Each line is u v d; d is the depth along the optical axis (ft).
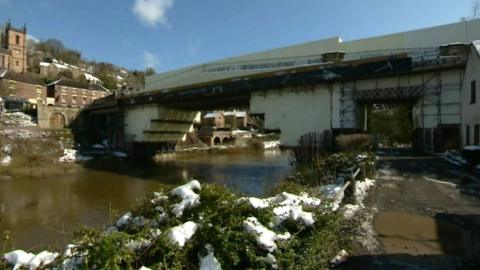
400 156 77.71
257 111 103.35
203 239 14.97
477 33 100.37
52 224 52.47
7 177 98.02
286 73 94.99
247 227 15.71
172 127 166.30
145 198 18.34
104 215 58.23
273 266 15.01
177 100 132.16
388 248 21.12
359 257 19.70
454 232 24.30
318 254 17.53
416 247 21.35
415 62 77.30
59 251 14.97
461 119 73.61
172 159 162.81
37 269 12.97
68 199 72.79
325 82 88.22
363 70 82.23
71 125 182.91
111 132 176.65
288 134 95.40
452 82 75.00
